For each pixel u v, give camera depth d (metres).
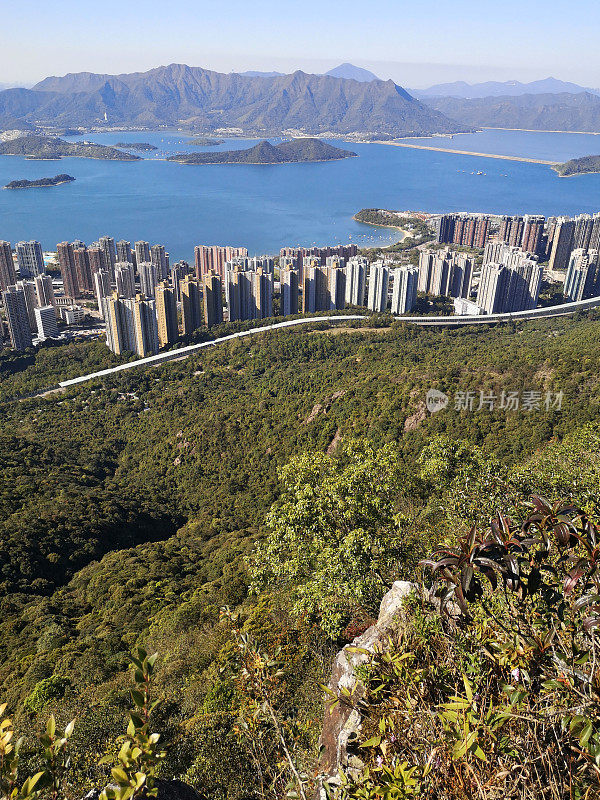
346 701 3.34
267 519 12.06
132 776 2.15
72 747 9.56
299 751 4.04
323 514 11.30
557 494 11.76
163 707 11.34
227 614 4.01
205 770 7.20
